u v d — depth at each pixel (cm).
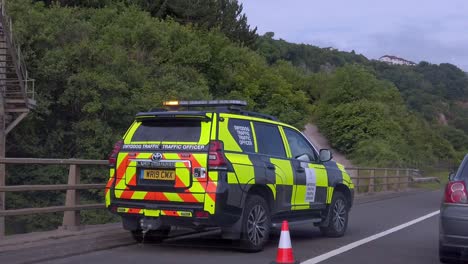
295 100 4634
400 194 2633
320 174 1079
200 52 3994
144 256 846
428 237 1167
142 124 902
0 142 2505
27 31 2844
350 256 916
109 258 823
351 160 4900
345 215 1173
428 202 2145
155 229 878
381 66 10944
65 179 2716
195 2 4959
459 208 791
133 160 865
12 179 2559
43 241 914
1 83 2517
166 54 3844
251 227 887
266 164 923
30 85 2828
